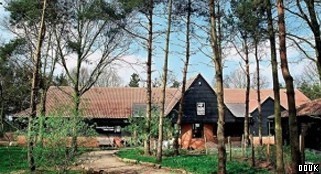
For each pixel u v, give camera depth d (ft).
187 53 102.47
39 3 92.53
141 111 119.75
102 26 114.62
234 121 154.10
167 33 91.30
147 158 89.76
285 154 68.08
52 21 100.99
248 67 104.32
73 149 63.62
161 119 87.86
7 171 71.00
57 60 109.70
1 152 97.91
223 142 59.47
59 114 63.46
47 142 62.85
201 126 155.94
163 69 90.74
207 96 157.38
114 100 173.58
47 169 66.59
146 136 99.91
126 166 83.10
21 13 97.45
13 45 107.55
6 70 140.97
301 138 49.44
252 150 73.61
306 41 51.26
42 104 92.89
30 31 104.06
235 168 69.46
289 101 43.65
